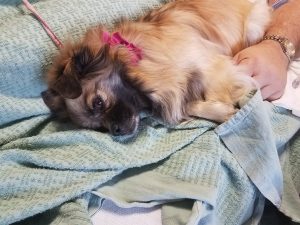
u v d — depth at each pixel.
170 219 0.34
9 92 0.41
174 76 0.44
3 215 0.31
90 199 0.35
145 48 0.44
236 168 0.37
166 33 0.46
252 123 0.38
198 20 0.49
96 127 0.45
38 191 0.34
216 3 0.51
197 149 0.37
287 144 0.45
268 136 0.38
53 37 0.41
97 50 0.42
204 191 0.33
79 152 0.37
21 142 0.38
